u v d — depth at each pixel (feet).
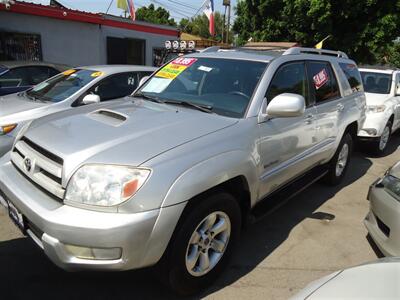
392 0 43.70
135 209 7.38
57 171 7.94
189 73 12.50
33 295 8.99
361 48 47.44
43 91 19.49
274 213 14.43
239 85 11.19
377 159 23.85
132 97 12.55
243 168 9.39
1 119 15.96
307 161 13.43
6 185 8.98
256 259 11.09
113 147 8.06
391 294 5.69
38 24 39.47
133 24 48.73
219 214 9.13
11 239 11.37
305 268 10.76
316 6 43.11
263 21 51.24
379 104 23.53
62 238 7.34
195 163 8.24
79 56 43.83
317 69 14.51
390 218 10.13
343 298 5.71
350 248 12.05
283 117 10.57
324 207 15.25
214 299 9.13
